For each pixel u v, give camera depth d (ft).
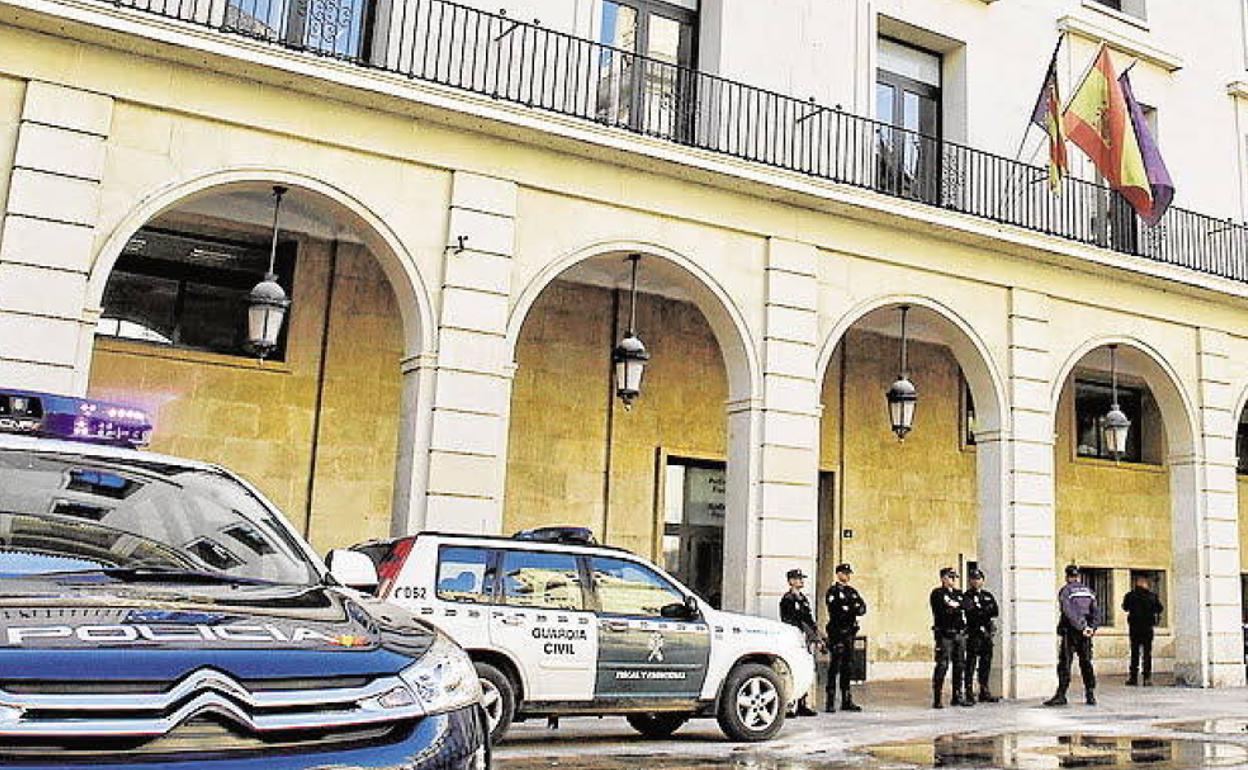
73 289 33.24
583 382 51.90
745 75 47.50
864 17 51.29
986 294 50.85
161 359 43.91
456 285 38.83
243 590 10.89
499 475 38.55
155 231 45.01
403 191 38.73
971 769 28.78
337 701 8.84
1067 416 68.08
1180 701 48.14
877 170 50.78
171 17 34.50
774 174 44.32
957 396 62.85
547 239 40.96
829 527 57.82
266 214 44.73
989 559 49.57
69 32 33.81
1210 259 59.00
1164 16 62.23
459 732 9.50
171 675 8.27
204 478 14.23
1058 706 45.32
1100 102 51.06
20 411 18.54
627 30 46.80
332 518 45.55
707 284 43.88
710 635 32.27
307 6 39.73
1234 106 63.87
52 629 8.50
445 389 38.06
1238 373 58.34
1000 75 55.06
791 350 45.03
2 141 33.19
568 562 31.09
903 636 58.54
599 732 34.83
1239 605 56.08
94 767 7.69
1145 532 69.26
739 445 44.24
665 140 42.27
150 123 35.14
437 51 39.11
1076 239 51.96
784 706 33.47
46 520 12.13
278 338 46.11
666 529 53.88
